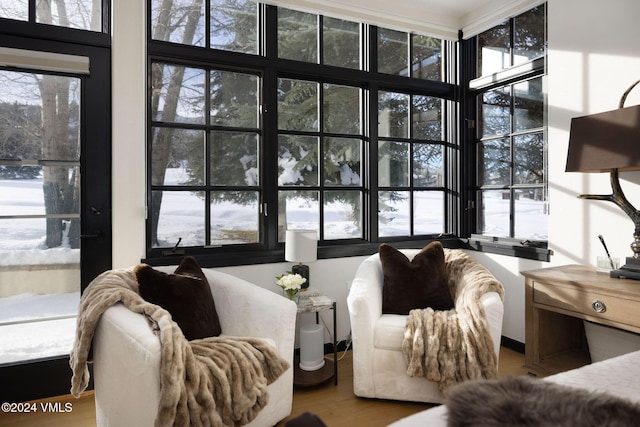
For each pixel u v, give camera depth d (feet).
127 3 8.21
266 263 9.52
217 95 9.34
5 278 7.63
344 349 10.34
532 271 8.14
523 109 10.37
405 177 11.68
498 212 11.16
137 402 5.03
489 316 7.16
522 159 10.43
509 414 2.29
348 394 8.00
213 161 9.32
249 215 9.71
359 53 10.93
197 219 9.18
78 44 8.04
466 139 11.91
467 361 6.90
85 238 8.13
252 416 5.47
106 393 5.68
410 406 7.50
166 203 8.89
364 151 11.05
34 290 7.83
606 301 6.70
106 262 8.30
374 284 8.41
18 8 7.63
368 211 10.96
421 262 8.68
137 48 8.30
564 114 8.99
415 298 8.36
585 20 8.55
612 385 3.34
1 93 7.57
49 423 6.93
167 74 8.86
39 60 7.59
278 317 6.64
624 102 7.45
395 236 11.51
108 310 5.78
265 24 9.66
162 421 4.64
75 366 5.83
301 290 9.16
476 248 11.30
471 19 11.46
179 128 8.96
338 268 10.28
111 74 8.27
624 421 2.22
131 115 8.25
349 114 10.85
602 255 8.23
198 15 9.13
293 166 10.16
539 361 8.15
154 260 8.40
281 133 9.95
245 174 9.66
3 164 7.59
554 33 9.19
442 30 11.55
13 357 7.66
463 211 11.99
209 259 8.86
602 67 8.25
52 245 7.96
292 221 10.18
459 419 2.39
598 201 8.34
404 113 11.63
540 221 9.98
